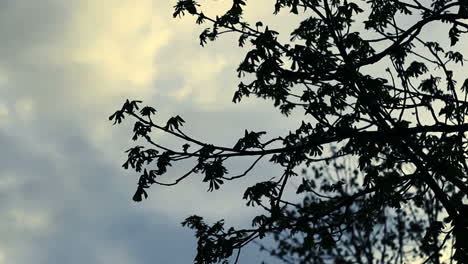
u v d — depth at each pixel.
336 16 9.46
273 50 8.15
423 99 8.66
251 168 8.27
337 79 8.36
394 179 8.88
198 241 9.10
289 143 9.46
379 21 10.04
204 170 8.19
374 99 8.52
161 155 8.20
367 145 8.57
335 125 8.60
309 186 10.19
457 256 7.45
